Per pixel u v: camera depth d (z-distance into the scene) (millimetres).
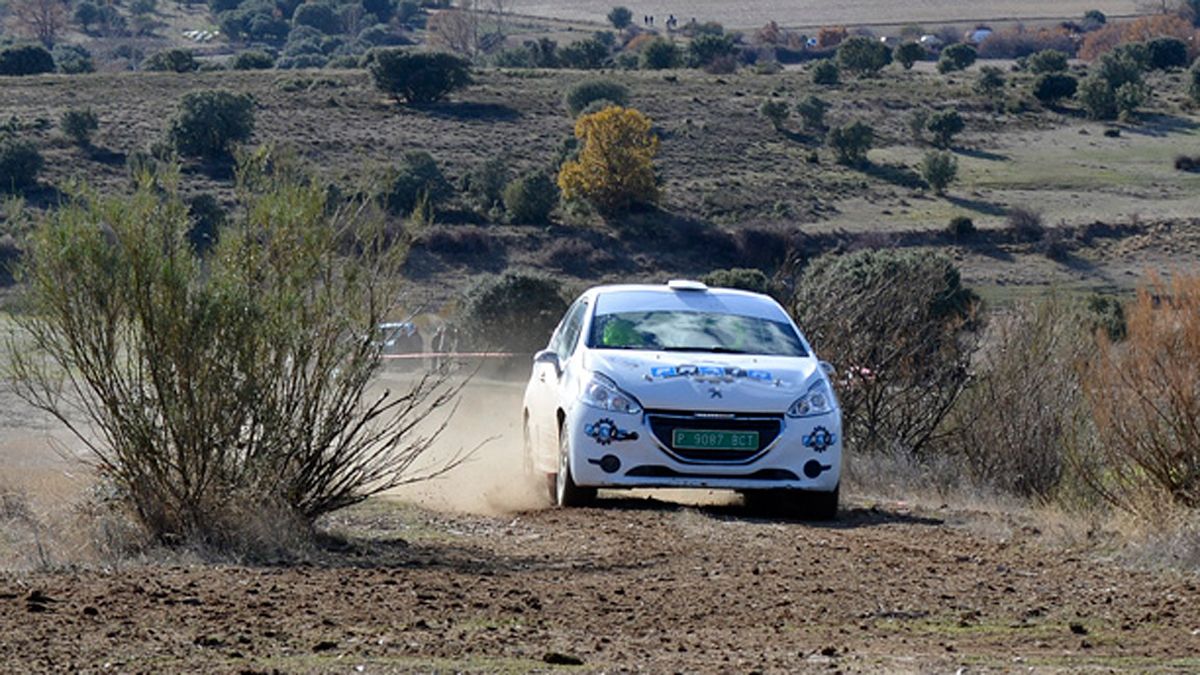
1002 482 47750
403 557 29000
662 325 38406
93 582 24609
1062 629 22109
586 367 36625
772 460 35094
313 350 30531
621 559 28656
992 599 24656
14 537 30812
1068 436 45000
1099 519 34219
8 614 21375
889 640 21172
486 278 136500
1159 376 33750
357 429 31312
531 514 35750
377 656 19250
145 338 28922
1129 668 18938
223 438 29375
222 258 30188
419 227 32312
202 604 22656
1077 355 48188
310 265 30438
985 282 197750
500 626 21766
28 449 51469
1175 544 29125
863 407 55906
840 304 56656
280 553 28609
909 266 60594
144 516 29453
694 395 35188
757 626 22203
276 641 20109
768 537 31719
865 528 34125
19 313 29484
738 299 40000
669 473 35125
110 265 28844
